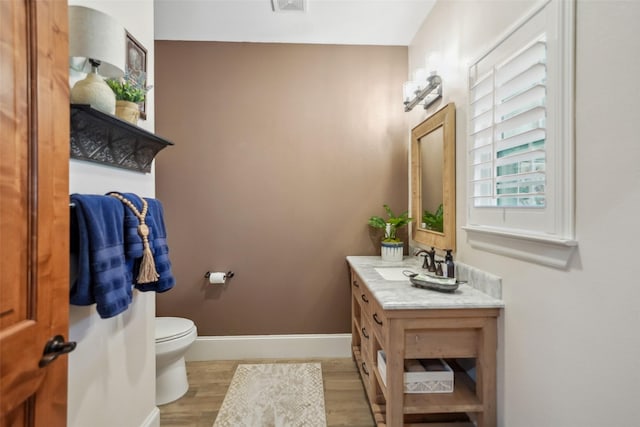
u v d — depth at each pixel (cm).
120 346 132
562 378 101
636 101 77
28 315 72
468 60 161
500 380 133
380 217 261
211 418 181
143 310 150
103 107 102
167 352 189
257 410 187
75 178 103
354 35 246
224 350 254
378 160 261
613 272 83
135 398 143
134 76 132
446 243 179
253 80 255
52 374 80
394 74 260
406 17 224
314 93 258
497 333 135
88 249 96
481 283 146
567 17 96
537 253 111
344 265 259
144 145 137
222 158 254
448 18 186
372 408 167
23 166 71
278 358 255
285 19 227
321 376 227
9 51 67
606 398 85
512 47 124
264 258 257
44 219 77
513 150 128
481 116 143
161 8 214
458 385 152
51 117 79
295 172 257
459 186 172
